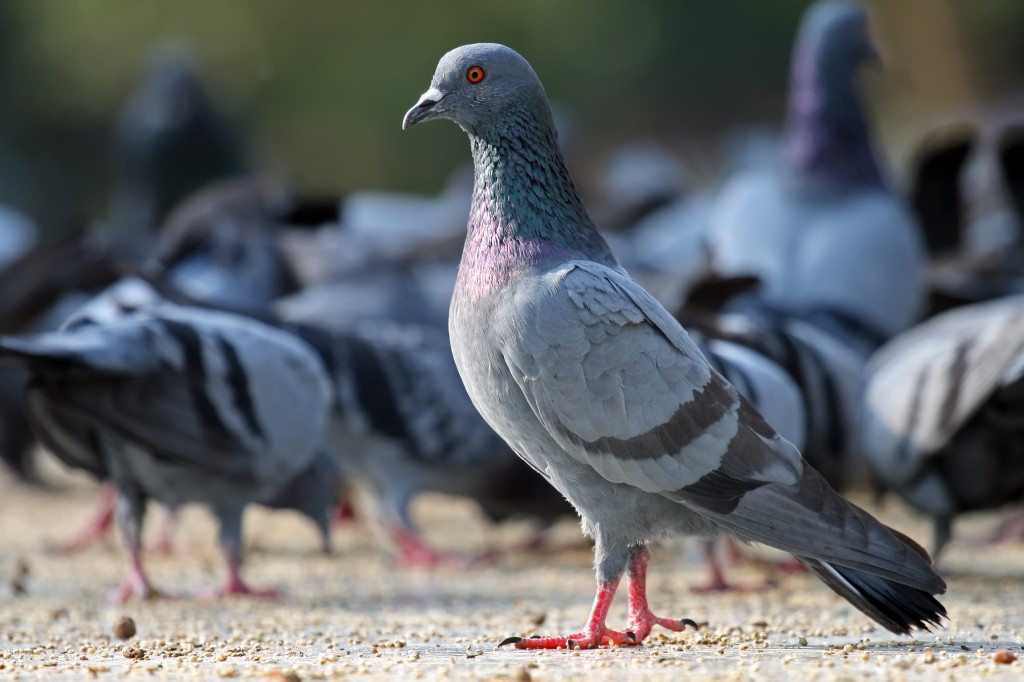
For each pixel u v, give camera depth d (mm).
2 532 16109
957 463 11758
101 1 49531
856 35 17188
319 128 51094
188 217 19688
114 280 16328
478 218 8219
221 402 10867
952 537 13656
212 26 50250
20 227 27281
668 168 39031
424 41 51500
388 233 25234
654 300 7984
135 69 49562
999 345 11320
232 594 11586
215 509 11539
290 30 50812
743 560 13023
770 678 6945
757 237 17094
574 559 14125
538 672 7199
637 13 55125
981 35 54031
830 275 16562
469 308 8086
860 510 7629
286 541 15594
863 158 17156
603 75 54875
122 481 11344
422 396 13461
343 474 14125
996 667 7184
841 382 12641
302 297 16562
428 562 13641
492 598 11438
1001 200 20938
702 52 55750
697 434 7688
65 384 10719
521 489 13852
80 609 10891
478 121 8188
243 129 29000
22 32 50250
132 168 27312
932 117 49844
